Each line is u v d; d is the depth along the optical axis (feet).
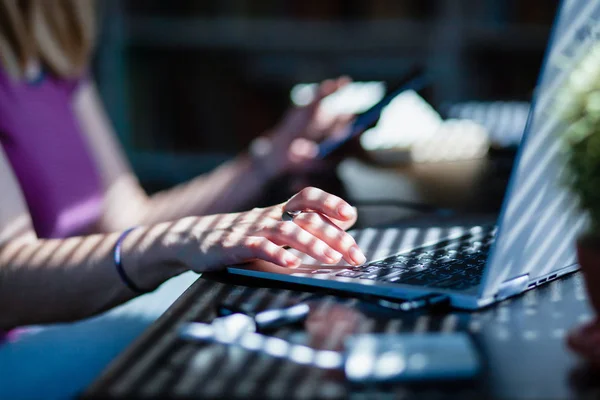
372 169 6.32
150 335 2.35
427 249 3.35
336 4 15.33
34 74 5.40
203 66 15.42
